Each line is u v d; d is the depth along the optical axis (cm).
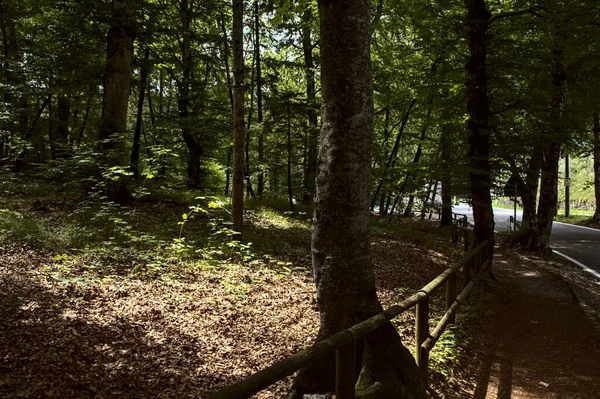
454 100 1216
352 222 372
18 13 1644
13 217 834
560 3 931
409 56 1747
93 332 450
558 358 556
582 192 5109
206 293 636
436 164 1159
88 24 1348
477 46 1015
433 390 418
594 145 1583
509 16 1074
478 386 459
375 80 1783
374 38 1855
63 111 1950
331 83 367
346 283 373
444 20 1149
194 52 2034
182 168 2339
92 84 1541
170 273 683
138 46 1727
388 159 2008
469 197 1270
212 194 1680
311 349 222
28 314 458
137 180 1280
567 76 1165
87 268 645
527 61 1027
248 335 522
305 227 1321
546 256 1435
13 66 1477
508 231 2197
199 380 403
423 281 933
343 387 266
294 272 830
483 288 883
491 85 1056
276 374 188
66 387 350
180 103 1895
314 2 1411
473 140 1034
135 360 414
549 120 1016
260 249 953
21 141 1460
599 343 616
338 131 367
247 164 1758
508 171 1152
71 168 1043
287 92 1430
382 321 300
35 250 686
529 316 755
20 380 345
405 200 2412
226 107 2109
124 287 595
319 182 384
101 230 848
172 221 1045
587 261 1363
